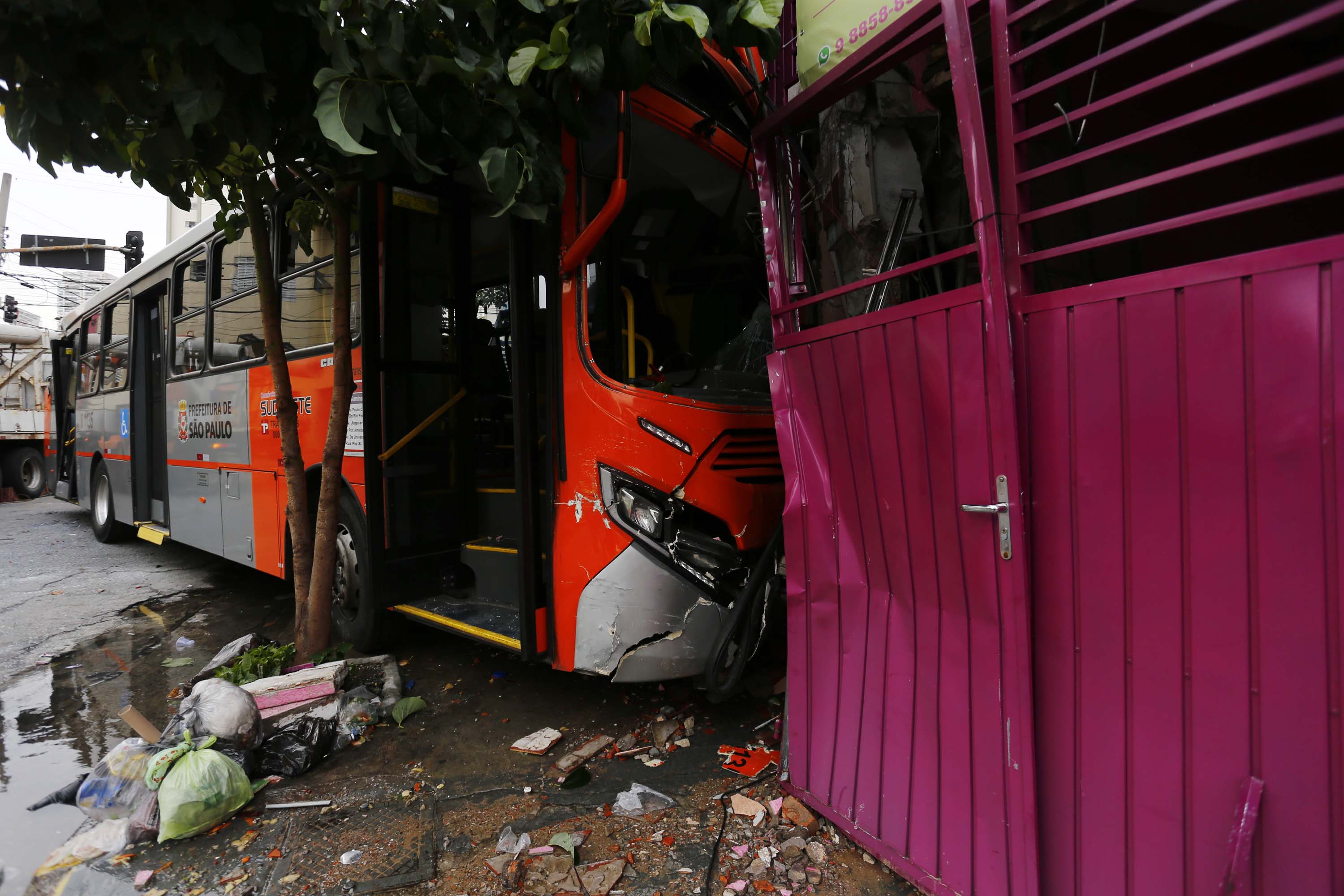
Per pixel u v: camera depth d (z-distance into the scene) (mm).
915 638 2234
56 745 3498
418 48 2232
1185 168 1550
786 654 3771
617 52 2484
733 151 3715
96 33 2252
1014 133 1877
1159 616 1672
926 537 2156
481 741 3338
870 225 2561
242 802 2773
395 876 2385
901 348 2162
